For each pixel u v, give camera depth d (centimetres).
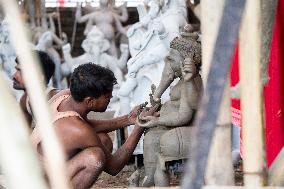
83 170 295
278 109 230
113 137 536
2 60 736
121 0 1532
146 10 605
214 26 141
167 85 311
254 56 145
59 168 91
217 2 141
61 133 298
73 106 312
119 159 321
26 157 82
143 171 337
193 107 288
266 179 151
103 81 303
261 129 148
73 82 305
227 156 150
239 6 90
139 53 479
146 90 470
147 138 305
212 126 90
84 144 298
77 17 1325
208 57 144
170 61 305
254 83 147
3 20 745
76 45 1512
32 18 1155
